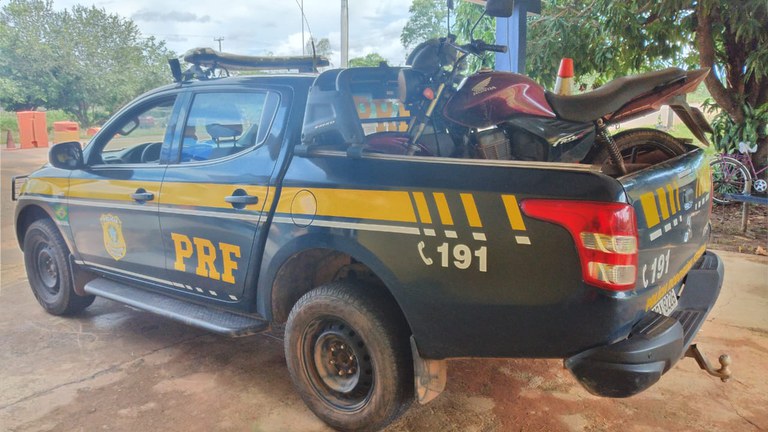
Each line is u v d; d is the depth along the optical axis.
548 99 2.78
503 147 2.90
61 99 32.09
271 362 3.63
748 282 4.79
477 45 2.95
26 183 4.41
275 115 3.04
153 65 35.16
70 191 4.02
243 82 3.23
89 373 3.48
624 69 7.99
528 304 2.20
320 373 2.88
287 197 2.82
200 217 3.20
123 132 3.85
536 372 3.41
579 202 2.09
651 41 7.71
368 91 3.35
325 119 2.73
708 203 3.07
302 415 3.01
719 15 7.08
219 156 3.26
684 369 3.39
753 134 7.71
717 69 7.91
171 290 3.54
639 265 2.18
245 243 3.01
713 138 8.42
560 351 2.21
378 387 2.61
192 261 3.31
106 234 3.82
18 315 4.46
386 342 2.58
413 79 2.80
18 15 30.59
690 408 2.98
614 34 7.25
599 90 2.77
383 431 2.82
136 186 3.56
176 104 3.51
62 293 4.29
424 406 3.04
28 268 4.57
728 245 6.10
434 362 2.52
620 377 2.08
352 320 2.63
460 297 2.32
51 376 3.45
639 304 2.18
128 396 3.21
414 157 2.49
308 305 2.79
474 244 2.26
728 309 4.23
